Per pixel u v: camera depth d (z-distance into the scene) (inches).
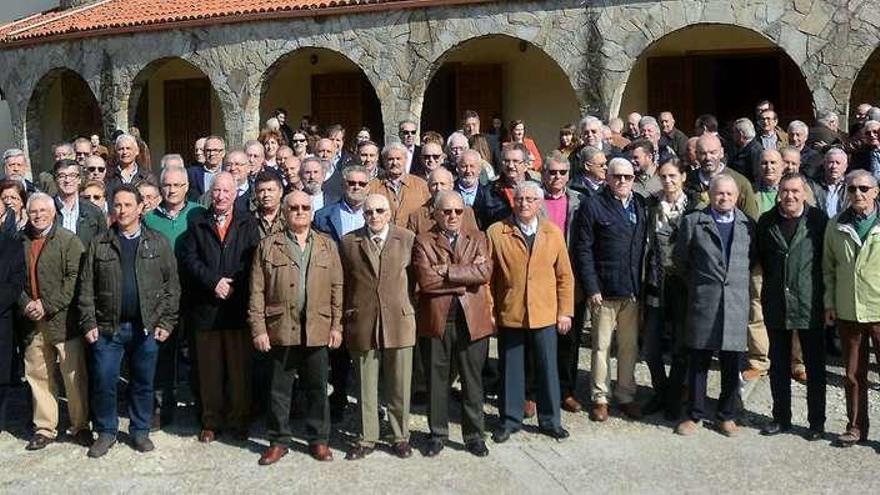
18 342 264.8
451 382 289.9
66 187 290.5
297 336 242.8
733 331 254.7
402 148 295.0
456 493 222.2
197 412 276.2
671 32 474.0
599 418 272.2
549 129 633.6
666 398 277.1
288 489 226.5
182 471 239.9
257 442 260.4
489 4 506.9
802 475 229.9
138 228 254.2
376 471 237.0
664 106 601.9
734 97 639.8
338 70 689.0
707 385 294.2
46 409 260.5
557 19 494.3
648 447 251.3
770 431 258.8
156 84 745.6
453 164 327.9
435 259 244.7
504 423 259.8
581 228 271.6
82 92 767.1
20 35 660.1
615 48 483.2
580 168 306.3
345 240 251.0
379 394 292.4
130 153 346.6
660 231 274.8
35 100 667.4
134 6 646.5
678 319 269.6
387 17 531.5
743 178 285.6
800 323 252.4
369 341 245.0
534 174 323.6
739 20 461.1
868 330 248.1
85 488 230.1
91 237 289.0
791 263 253.6
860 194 244.5
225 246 257.0
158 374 272.5
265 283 245.0
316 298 242.8
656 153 345.7
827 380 302.7
